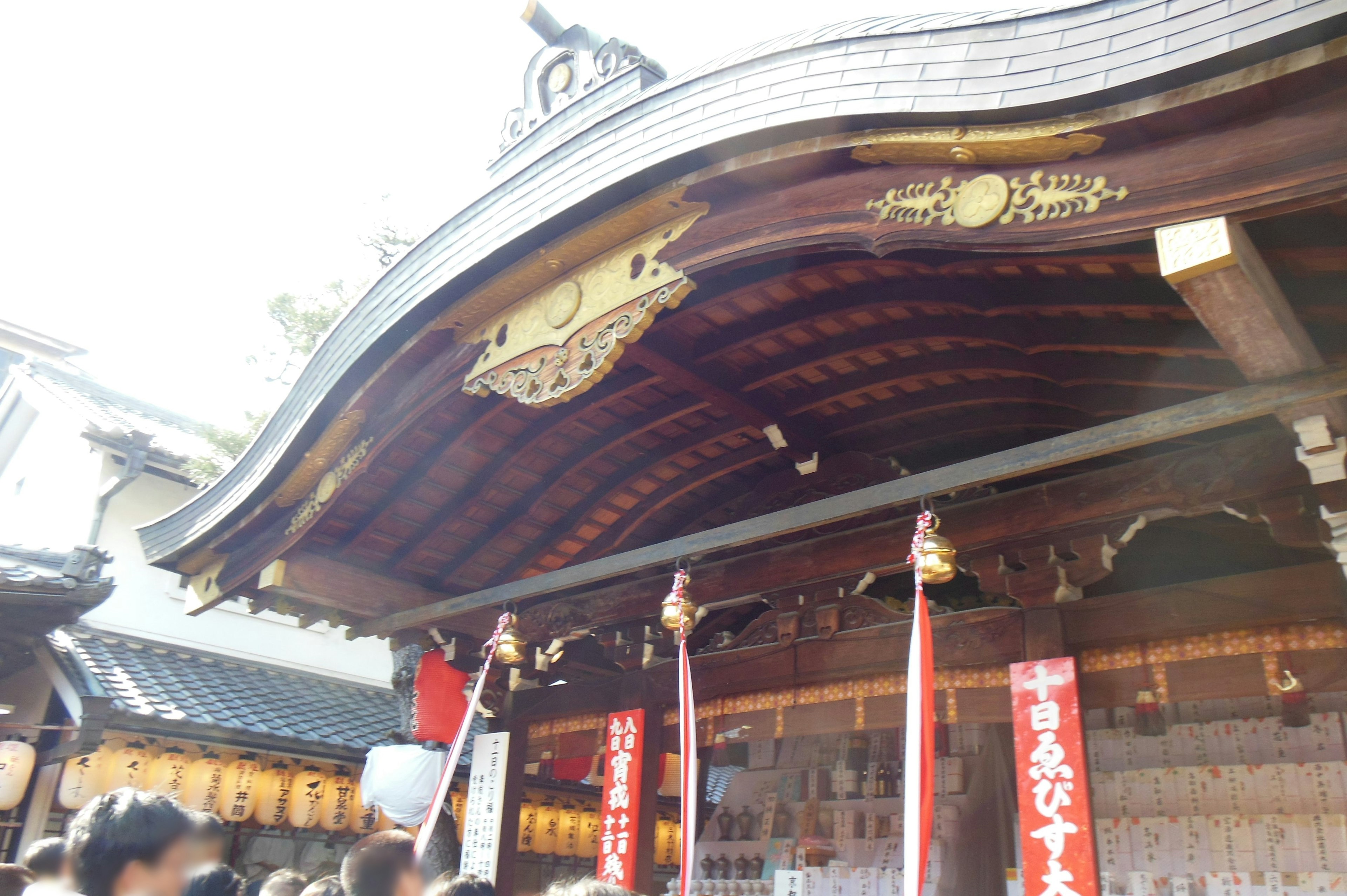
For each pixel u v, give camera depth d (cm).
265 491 754
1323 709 711
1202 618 584
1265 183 337
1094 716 814
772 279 565
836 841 867
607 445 754
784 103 435
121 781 999
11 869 340
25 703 1101
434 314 618
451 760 735
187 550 837
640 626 827
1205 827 690
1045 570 629
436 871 939
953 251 473
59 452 1470
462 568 858
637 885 761
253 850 1155
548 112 646
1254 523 568
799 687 747
